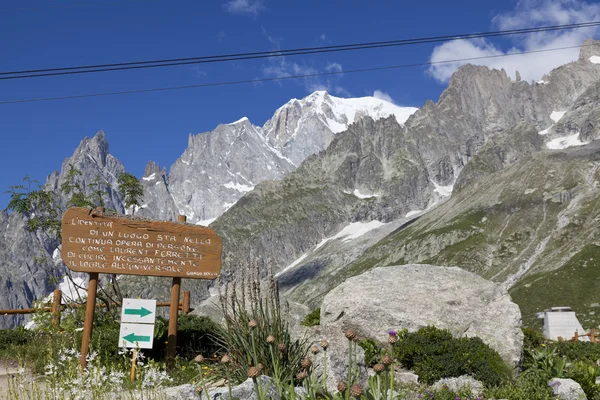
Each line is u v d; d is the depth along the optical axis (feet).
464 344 54.90
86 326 54.95
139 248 59.47
